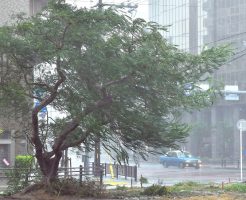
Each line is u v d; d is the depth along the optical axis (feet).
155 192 57.26
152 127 53.06
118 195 56.03
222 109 258.57
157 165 197.67
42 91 52.85
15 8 94.73
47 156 54.03
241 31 255.29
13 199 50.96
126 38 45.29
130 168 106.83
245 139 244.83
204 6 284.00
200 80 53.26
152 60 44.55
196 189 66.59
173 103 51.47
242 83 249.55
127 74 45.65
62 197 51.57
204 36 282.77
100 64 44.83
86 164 113.29
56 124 56.34
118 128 54.03
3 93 52.24
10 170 60.75
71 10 44.14
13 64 49.11
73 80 48.91
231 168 176.45
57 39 45.09
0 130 74.28
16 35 46.19
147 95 49.11
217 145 252.62
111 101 49.44
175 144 57.31
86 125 52.13
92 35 43.91
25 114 56.34
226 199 51.13
